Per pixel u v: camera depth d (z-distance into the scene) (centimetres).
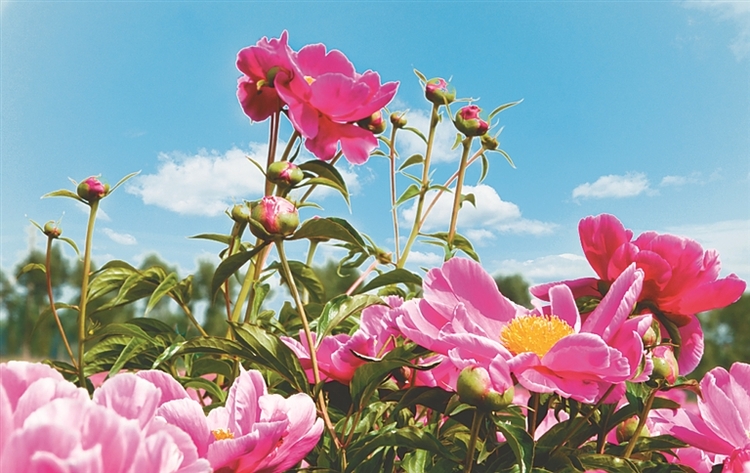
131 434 62
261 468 93
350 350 115
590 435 123
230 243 174
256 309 168
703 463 141
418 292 198
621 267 126
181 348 119
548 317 122
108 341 176
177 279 172
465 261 123
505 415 126
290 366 120
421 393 114
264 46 184
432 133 225
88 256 174
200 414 88
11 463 56
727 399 117
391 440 105
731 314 1591
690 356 132
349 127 193
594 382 100
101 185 173
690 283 124
